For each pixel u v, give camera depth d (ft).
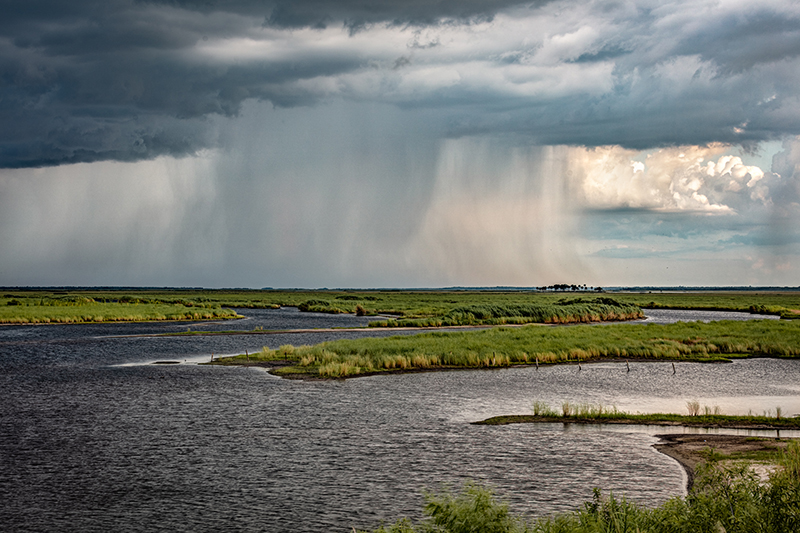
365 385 107.55
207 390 101.71
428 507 34.50
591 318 317.83
